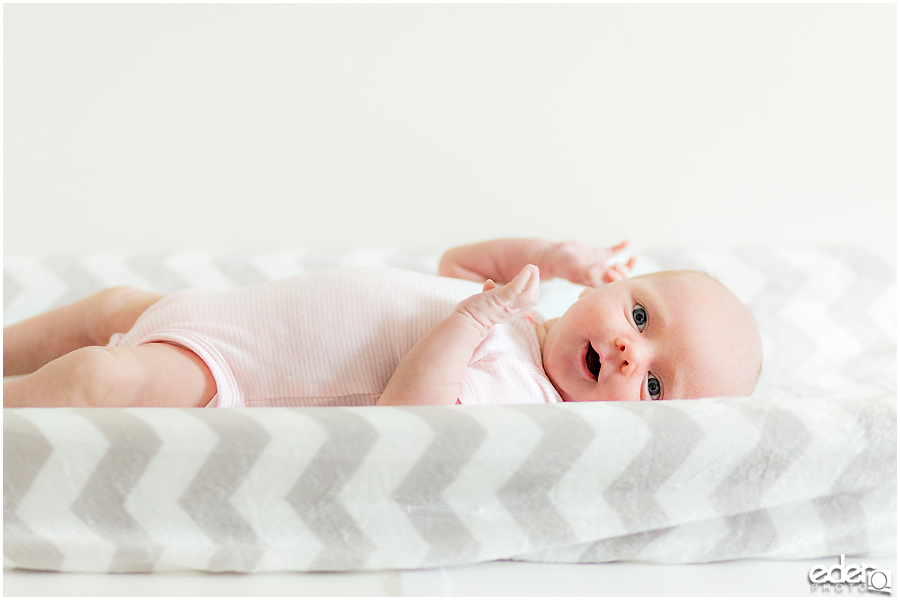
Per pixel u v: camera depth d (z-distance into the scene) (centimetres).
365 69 198
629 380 112
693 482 86
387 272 121
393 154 201
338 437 81
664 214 205
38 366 132
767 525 90
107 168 194
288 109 197
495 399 107
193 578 84
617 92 202
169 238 199
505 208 204
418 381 102
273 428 81
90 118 192
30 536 79
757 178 205
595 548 89
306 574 85
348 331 112
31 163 192
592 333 114
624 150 204
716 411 88
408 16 197
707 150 204
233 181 198
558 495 85
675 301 117
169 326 114
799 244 206
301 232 202
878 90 204
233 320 113
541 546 87
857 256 176
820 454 88
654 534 89
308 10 194
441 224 204
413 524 83
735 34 201
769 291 173
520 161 203
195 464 80
